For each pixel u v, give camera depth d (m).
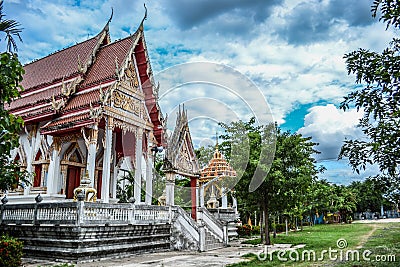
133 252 13.86
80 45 21.77
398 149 6.24
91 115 15.63
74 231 11.51
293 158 18.66
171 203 16.06
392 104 6.40
